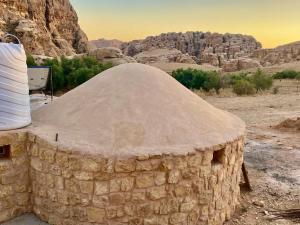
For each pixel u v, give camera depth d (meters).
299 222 6.55
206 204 5.81
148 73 6.86
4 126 5.88
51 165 5.57
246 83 28.48
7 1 60.69
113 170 5.19
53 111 6.81
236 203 6.98
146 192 5.32
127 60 50.03
